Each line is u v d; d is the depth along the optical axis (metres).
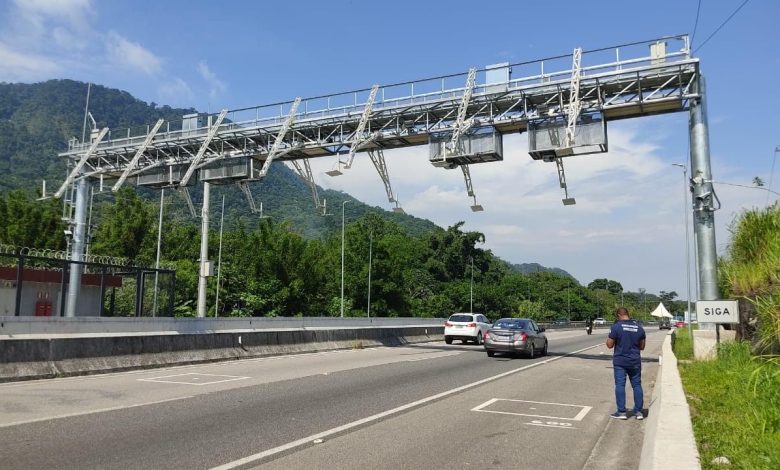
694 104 20.52
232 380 14.70
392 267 66.06
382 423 9.66
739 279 17.14
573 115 20.81
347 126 25.05
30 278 26.23
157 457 7.16
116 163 29.92
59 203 46.34
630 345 10.71
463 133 23.00
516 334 23.70
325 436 8.55
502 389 14.27
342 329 28.55
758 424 7.79
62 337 15.20
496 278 103.75
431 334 38.62
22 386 13.12
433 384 14.76
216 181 27.91
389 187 25.97
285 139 26.70
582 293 137.75
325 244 79.31
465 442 8.46
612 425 10.03
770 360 10.31
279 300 52.69
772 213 17.27
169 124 28.56
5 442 7.70
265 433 8.63
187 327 20.58
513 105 22.30
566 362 22.59
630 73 20.66
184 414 9.95
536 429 9.52
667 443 5.80
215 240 59.16
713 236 20.12
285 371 17.05
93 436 8.16
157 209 60.34
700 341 18.91
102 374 15.80
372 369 17.95
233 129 26.67
